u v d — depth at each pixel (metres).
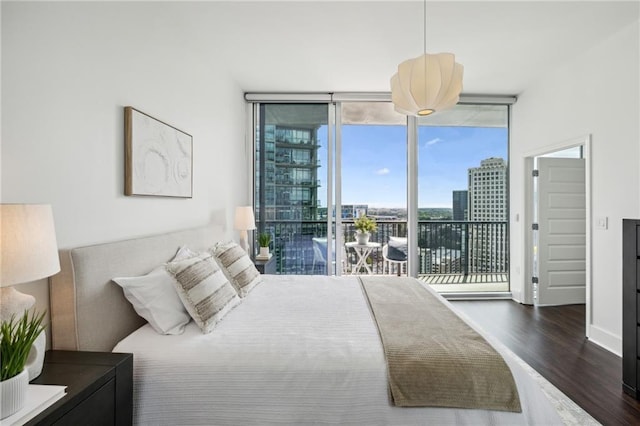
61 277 1.33
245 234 3.83
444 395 1.25
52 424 0.88
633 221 2.03
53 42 1.35
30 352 1.05
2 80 1.16
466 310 3.68
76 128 1.46
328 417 1.25
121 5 1.76
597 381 2.16
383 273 4.36
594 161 2.82
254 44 2.80
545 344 2.73
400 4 2.26
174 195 2.30
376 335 1.55
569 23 2.47
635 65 2.45
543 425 1.23
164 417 1.29
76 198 1.46
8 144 1.18
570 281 3.91
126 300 1.64
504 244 4.30
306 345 1.45
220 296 1.78
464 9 2.31
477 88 3.82
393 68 3.29
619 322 2.58
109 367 1.15
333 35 2.66
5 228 0.92
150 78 2.04
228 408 1.28
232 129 3.55
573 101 3.08
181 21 2.42
